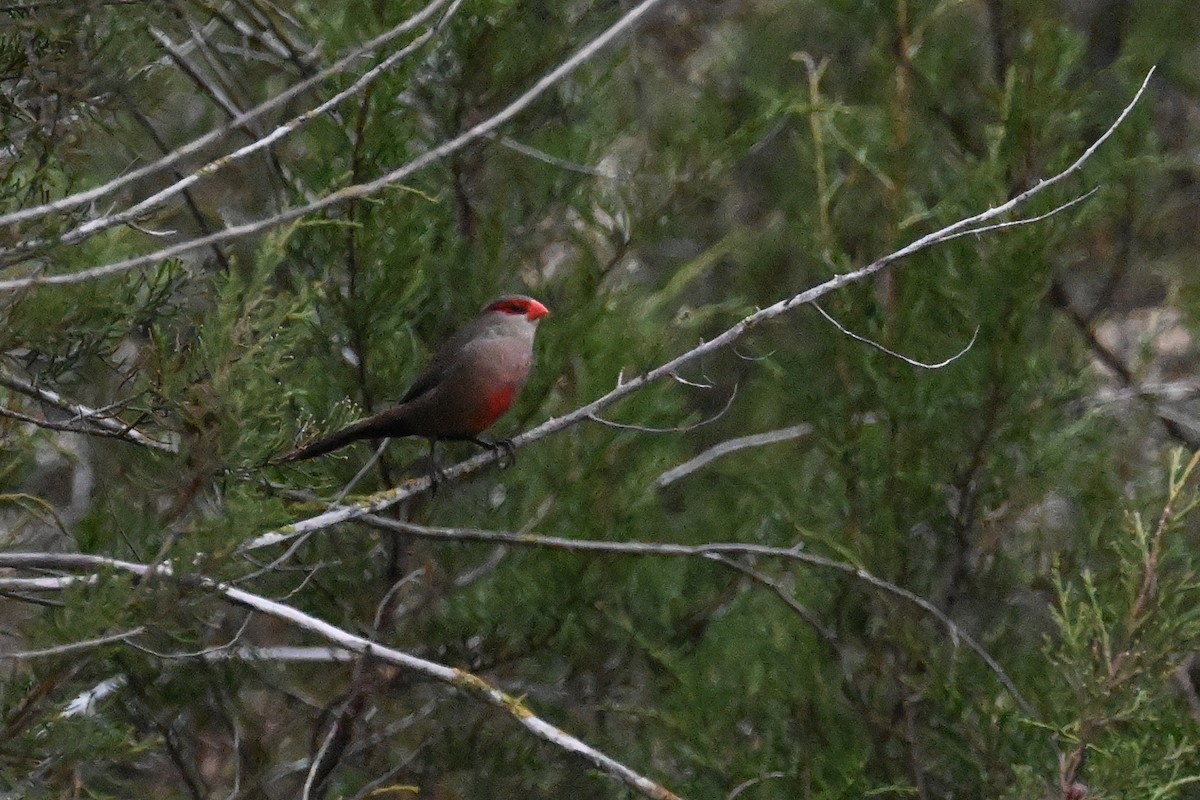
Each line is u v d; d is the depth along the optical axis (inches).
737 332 376.8
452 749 488.1
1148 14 528.4
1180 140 600.7
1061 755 375.2
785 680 461.4
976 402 460.8
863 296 466.6
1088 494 478.3
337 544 464.4
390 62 313.9
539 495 469.7
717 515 498.6
